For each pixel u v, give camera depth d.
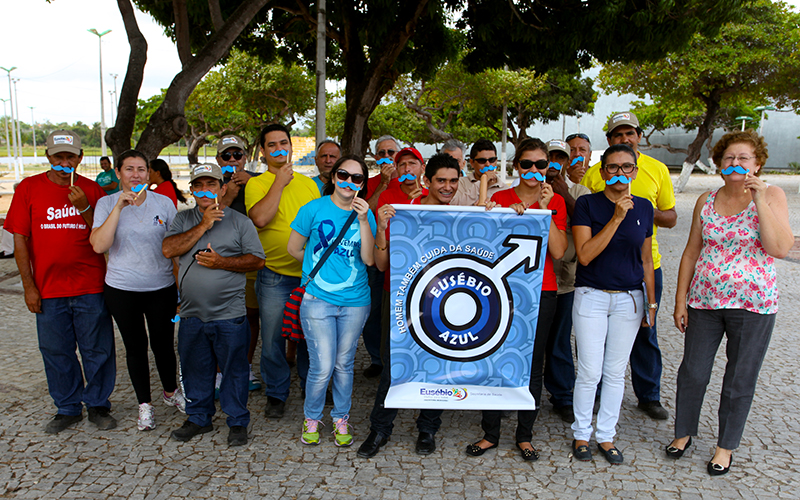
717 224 3.31
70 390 3.71
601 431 3.45
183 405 3.94
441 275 3.30
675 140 54.88
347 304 3.39
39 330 3.63
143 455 3.36
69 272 3.61
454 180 3.39
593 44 10.28
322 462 3.33
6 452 3.38
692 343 3.41
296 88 27.33
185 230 3.50
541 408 4.19
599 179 4.27
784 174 47.19
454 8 11.23
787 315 6.83
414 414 4.07
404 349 3.34
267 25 12.35
